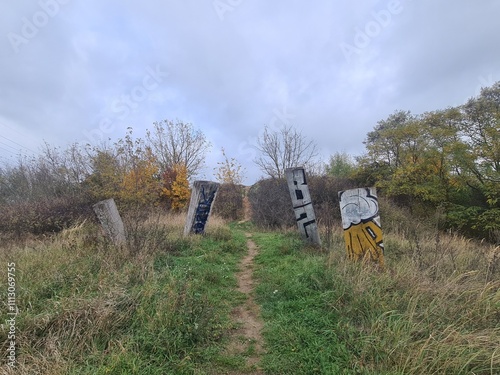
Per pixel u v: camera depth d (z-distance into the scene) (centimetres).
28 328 317
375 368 276
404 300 383
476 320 336
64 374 259
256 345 340
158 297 392
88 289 416
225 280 543
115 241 611
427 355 275
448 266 509
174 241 729
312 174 1883
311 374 282
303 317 379
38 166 1795
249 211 1859
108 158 1641
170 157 2483
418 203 1759
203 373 285
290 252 709
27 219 995
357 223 552
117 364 272
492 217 1441
